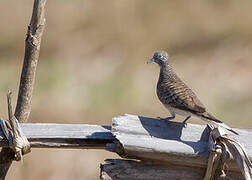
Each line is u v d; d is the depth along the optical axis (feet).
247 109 96.12
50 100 94.94
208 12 119.85
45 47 110.52
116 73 105.09
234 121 94.17
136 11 116.06
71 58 108.99
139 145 39.83
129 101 96.58
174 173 41.06
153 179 40.91
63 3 115.96
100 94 98.17
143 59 110.63
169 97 51.06
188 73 107.55
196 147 40.81
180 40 115.75
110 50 111.75
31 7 116.26
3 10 114.32
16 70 105.70
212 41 116.78
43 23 42.88
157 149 40.01
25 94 44.04
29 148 41.27
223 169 41.24
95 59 109.29
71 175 79.51
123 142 39.78
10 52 111.75
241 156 40.32
